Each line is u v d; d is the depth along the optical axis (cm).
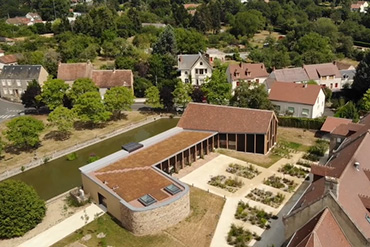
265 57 12169
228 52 13850
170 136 6091
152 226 4125
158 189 4497
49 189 5491
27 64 11100
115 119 8206
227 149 6262
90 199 4891
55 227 4325
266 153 6062
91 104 7306
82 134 7394
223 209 4569
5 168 6041
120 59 10775
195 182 5244
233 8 19462
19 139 6347
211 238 4028
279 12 18162
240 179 5269
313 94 7562
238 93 7456
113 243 3994
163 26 15950
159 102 8394
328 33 13938
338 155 4259
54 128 7719
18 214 4169
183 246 3916
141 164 5141
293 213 3177
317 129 7050
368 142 4094
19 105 9462
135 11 15400
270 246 3844
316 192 3344
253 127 5975
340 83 9738
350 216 2877
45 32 15962
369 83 8656
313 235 2659
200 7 16788
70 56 11981
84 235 4141
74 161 6347
